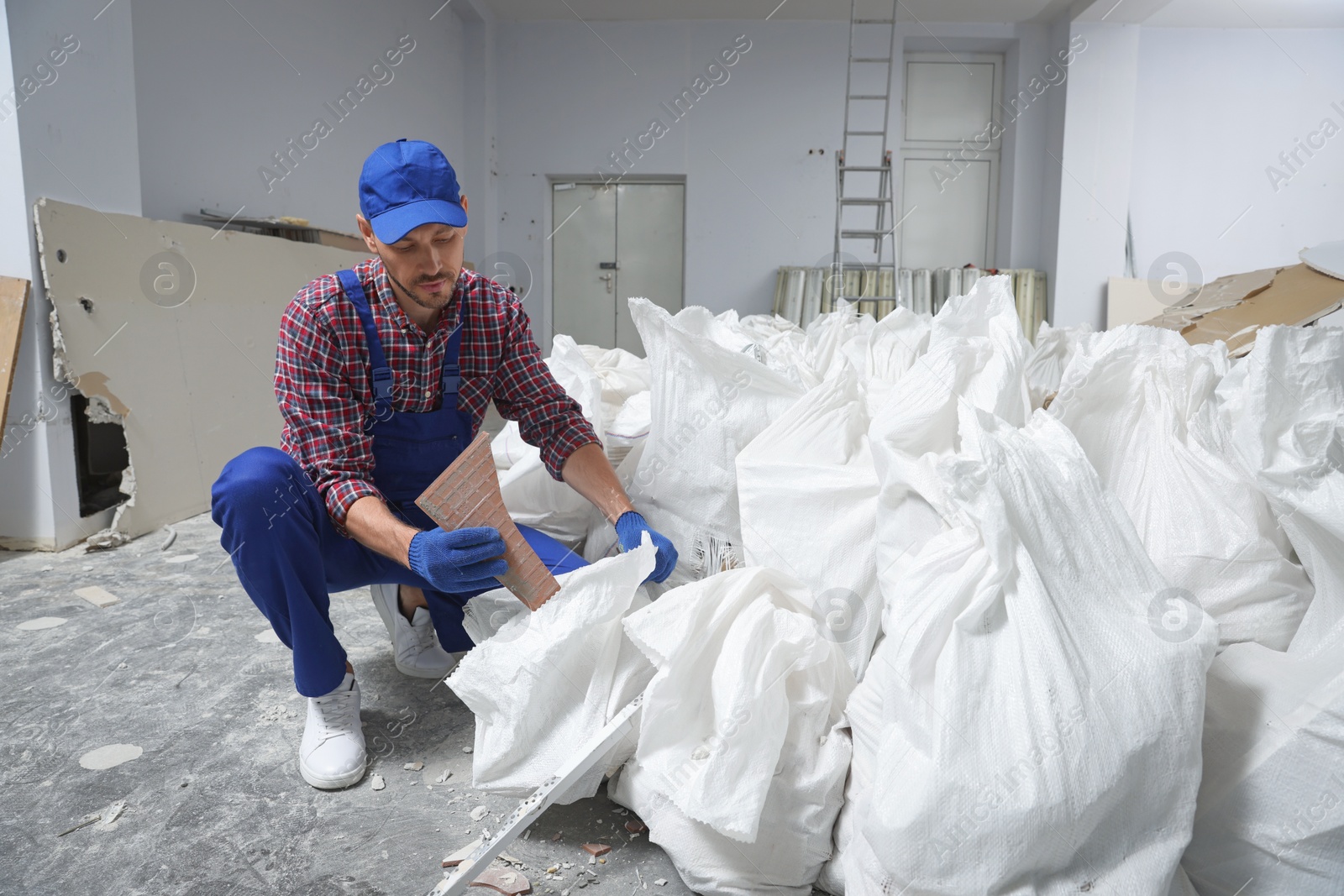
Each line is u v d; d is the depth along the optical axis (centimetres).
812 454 129
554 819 109
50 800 112
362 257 402
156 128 300
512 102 636
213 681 150
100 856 101
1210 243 627
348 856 101
